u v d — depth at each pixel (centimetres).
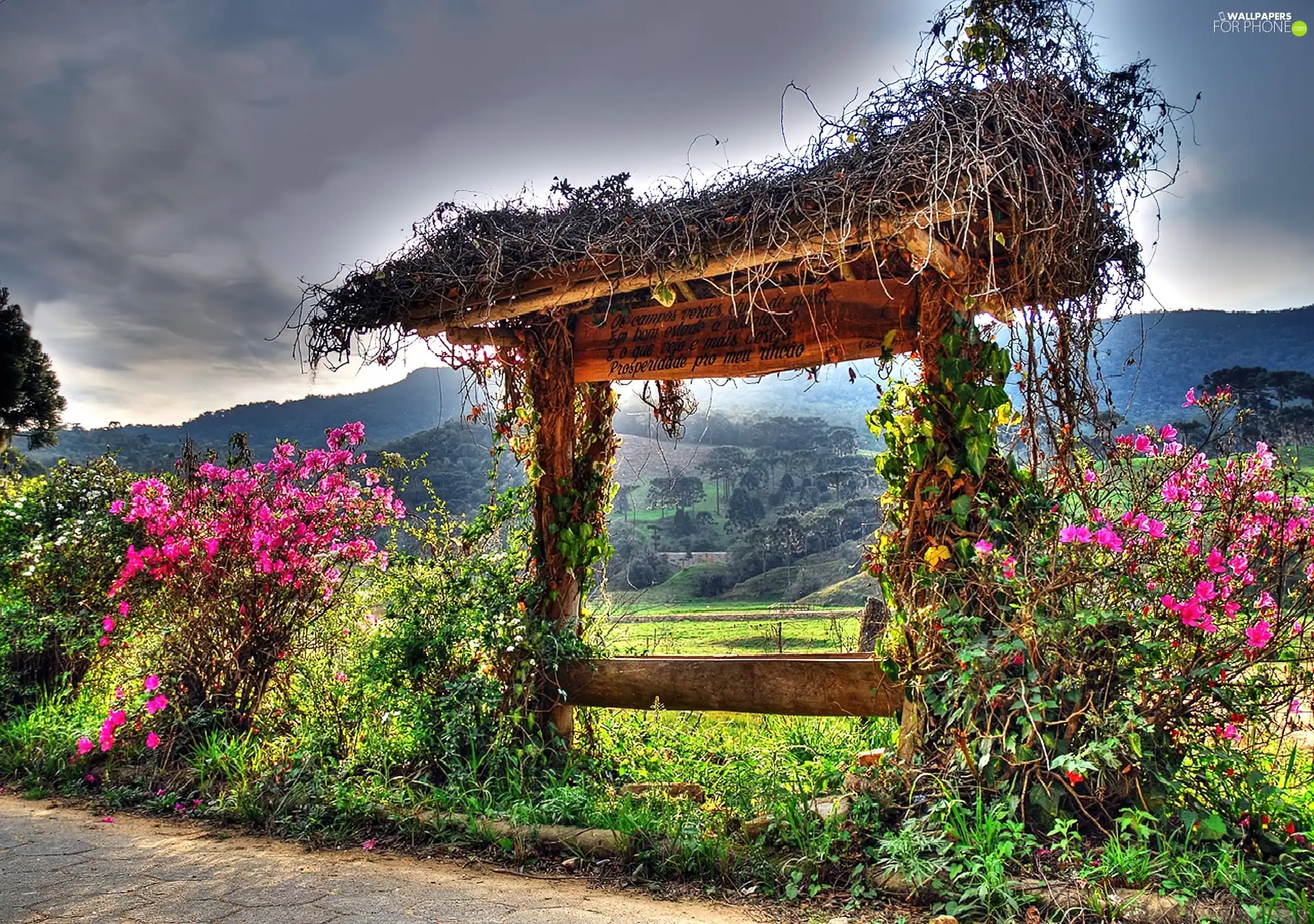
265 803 452
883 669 400
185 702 554
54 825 444
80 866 375
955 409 380
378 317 516
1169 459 365
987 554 364
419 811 428
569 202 476
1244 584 334
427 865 380
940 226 367
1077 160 355
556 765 488
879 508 443
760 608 3359
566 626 514
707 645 955
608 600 554
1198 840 312
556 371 530
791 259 406
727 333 478
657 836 377
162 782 500
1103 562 354
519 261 470
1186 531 356
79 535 642
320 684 557
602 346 524
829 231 364
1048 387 366
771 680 451
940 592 375
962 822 327
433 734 487
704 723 603
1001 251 389
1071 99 369
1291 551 338
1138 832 308
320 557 587
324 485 599
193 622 559
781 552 4875
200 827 440
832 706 435
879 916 309
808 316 448
